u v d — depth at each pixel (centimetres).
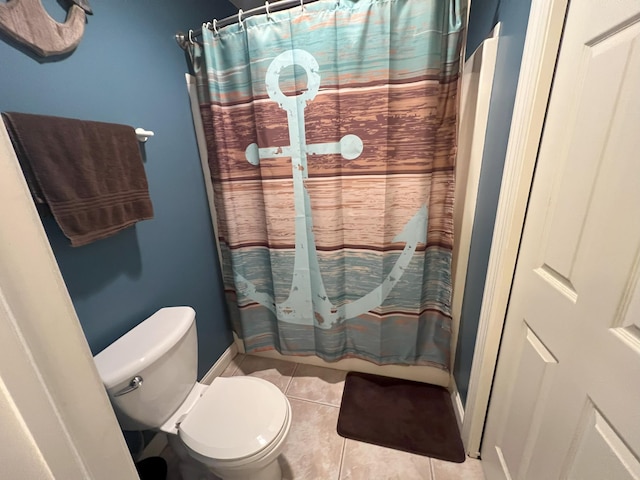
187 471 118
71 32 87
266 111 127
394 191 126
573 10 60
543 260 72
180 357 108
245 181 145
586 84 56
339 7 108
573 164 60
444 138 118
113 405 91
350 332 157
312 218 138
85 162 88
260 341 178
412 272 136
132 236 113
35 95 81
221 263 171
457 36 106
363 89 115
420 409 142
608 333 50
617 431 49
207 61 128
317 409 146
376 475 115
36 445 32
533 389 76
